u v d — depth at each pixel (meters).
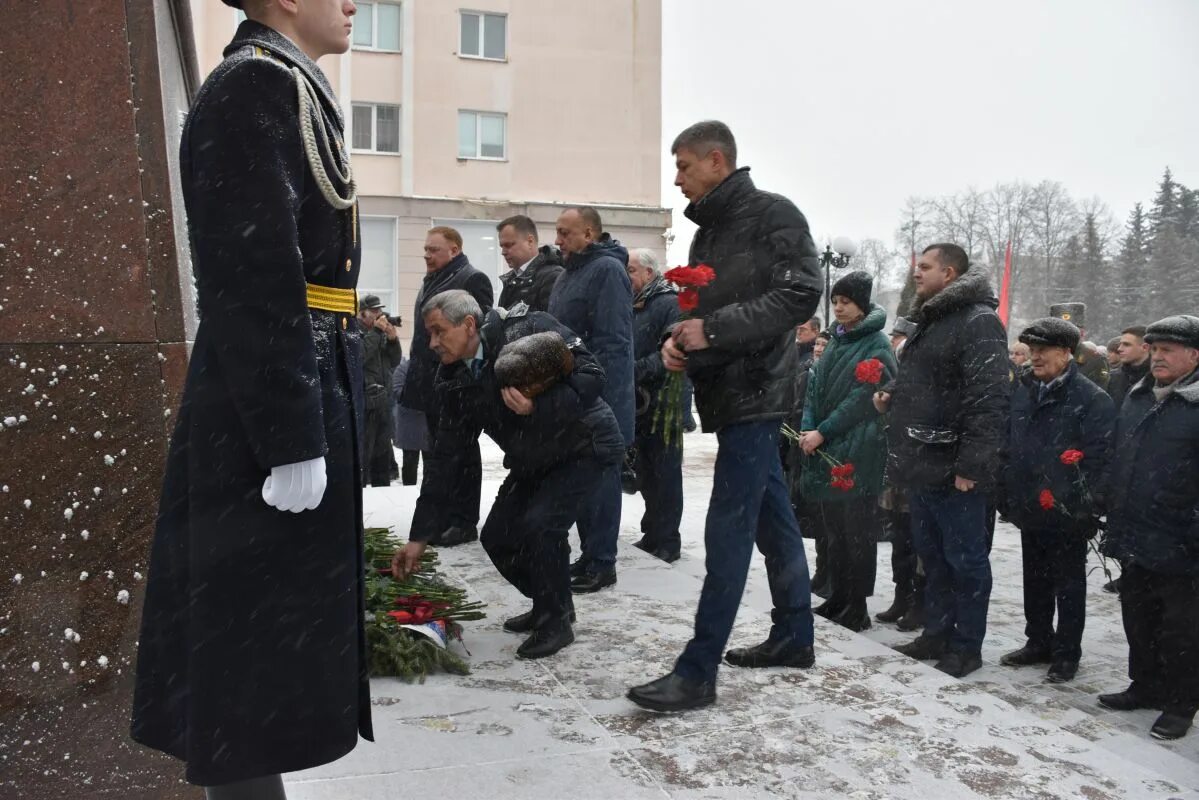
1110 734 3.83
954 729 2.99
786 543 3.59
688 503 9.48
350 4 1.89
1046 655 4.89
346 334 1.83
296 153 1.68
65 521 2.01
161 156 2.05
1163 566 4.04
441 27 22.95
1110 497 4.34
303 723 1.70
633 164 24.33
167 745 1.72
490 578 4.93
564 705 3.12
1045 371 4.73
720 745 2.82
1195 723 4.16
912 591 5.50
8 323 1.97
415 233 22.98
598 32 23.98
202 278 1.63
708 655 3.13
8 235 1.97
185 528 1.71
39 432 1.99
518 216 6.13
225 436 1.66
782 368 3.21
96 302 2.02
